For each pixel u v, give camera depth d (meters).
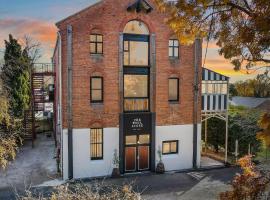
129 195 9.13
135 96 20.30
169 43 20.64
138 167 20.42
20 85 27.75
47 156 23.97
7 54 28.09
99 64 19.17
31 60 34.16
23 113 28.09
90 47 19.06
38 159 23.11
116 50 19.45
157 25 20.16
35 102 29.23
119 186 17.20
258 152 21.95
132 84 20.14
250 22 6.20
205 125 25.20
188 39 7.91
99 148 19.59
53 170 20.47
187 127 21.27
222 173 20.11
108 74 19.39
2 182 18.06
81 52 18.75
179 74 20.89
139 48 20.14
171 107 20.81
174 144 21.16
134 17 19.66
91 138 19.41
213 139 25.48
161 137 20.67
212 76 21.58
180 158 21.14
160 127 20.61
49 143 28.78
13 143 17.56
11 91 26.03
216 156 24.09
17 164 21.73
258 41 5.94
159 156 20.47
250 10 6.33
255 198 6.17
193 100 21.31
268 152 21.48
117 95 19.64
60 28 18.33
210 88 21.64
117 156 19.73
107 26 19.16
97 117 19.31
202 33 7.54
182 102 21.06
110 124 19.58
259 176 6.40
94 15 18.83
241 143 22.88
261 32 5.79
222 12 6.95
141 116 20.22
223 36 7.20
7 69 24.70
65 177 18.70
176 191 16.91
